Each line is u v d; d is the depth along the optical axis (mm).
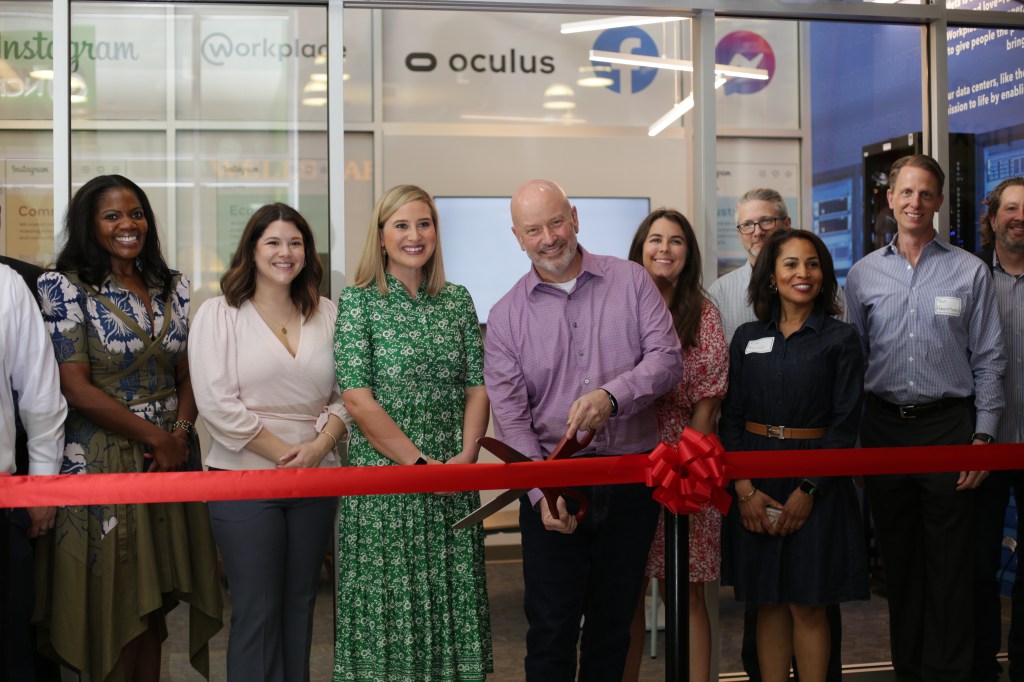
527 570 2727
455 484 2340
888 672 3447
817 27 5223
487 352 2797
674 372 2680
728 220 5566
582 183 6277
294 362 2787
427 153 6105
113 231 2689
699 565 3078
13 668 2637
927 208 3207
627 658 3037
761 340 2959
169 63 3250
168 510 2771
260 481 2297
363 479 2314
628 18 4250
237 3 3256
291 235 2775
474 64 6152
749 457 2361
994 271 3512
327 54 3285
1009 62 3775
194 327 2771
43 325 2592
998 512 3334
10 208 3373
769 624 3014
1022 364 3434
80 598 2648
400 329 2756
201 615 2891
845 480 2889
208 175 3277
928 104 3705
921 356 3209
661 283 3123
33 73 3396
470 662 2730
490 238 6184
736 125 5637
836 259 4988
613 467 2369
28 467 2693
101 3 3211
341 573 2754
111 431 2688
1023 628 3396
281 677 2754
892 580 3406
